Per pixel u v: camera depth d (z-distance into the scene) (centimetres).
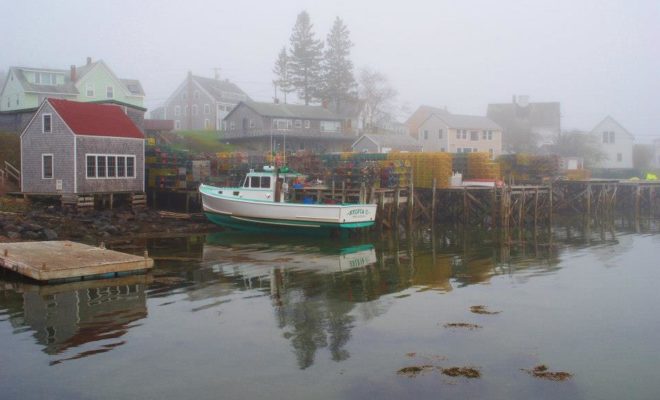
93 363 1062
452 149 6794
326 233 2617
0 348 1129
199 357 1096
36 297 1486
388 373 1030
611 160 7769
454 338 1216
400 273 1895
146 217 2906
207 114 7338
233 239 2533
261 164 3275
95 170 2898
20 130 3725
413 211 3238
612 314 1409
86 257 1775
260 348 1148
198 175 3328
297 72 7862
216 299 1514
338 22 7756
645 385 993
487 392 958
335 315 1379
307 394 945
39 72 5734
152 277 1747
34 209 2778
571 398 941
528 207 3388
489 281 1784
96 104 3122
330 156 3534
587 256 2292
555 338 1223
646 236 2964
